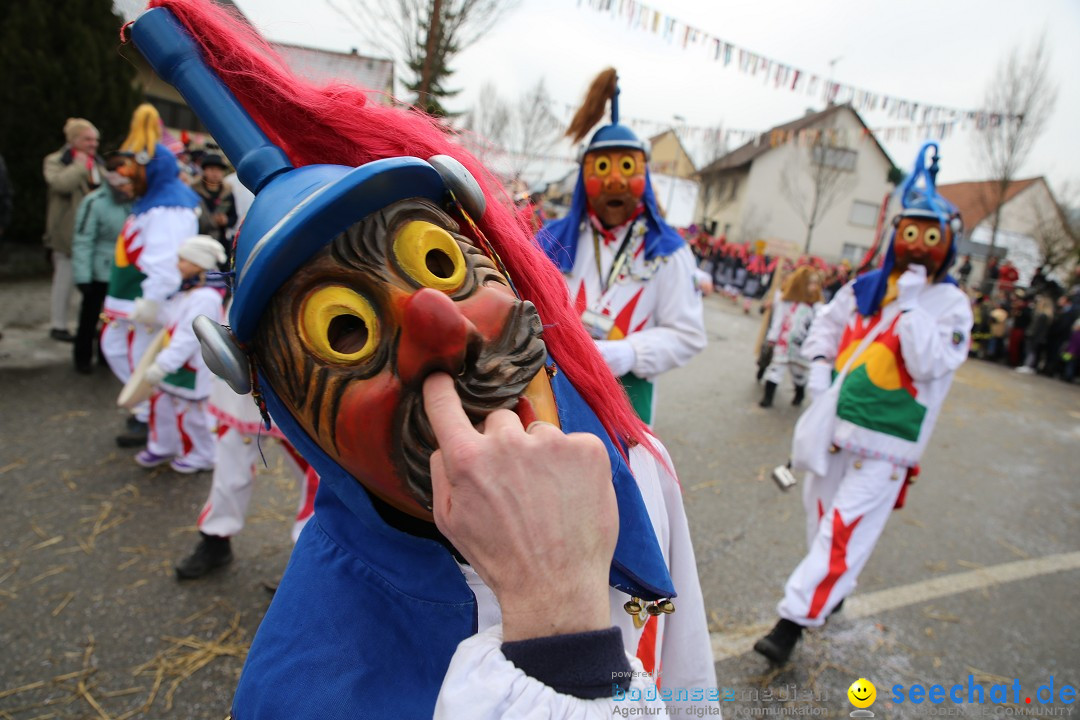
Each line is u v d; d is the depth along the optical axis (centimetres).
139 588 255
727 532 348
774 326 627
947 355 238
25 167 717
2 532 284
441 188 74
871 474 247
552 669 52
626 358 215
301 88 80
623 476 83
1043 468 552
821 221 2550
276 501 332
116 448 372
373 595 72
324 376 63
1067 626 294
